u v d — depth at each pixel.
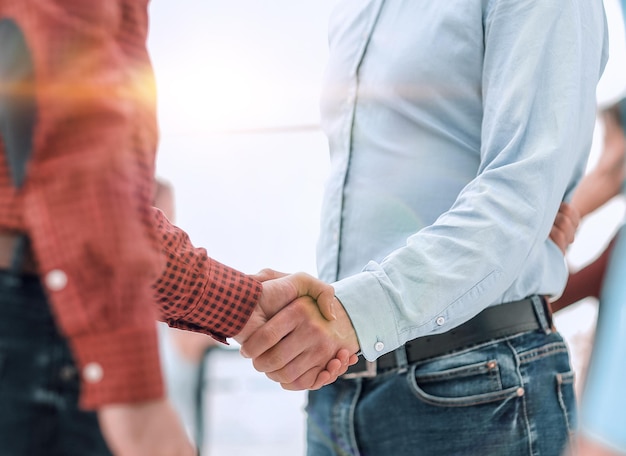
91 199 0.76
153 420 0.77
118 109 0.80
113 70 0.82
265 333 1.40
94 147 0.78
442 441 1.38
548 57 1.41
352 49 1.62
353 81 1.60
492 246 1.35
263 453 2.85
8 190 0.81
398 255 1.38
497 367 1.35
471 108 1.50
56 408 0.78
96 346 0.76
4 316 0.79
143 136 0.85
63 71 0.80
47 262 0.77
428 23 1.52
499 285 1.36
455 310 1.35
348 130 1.59
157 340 0.78
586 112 1.47
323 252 1.61
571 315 2.14
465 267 1.34
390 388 1.42
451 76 1.50
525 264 1.38
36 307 0.79
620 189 2.09
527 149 1.39
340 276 1.56
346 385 1.49
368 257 1.52
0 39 0.83
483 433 1.35
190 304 1.42
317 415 1.55
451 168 1.49
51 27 0.81
